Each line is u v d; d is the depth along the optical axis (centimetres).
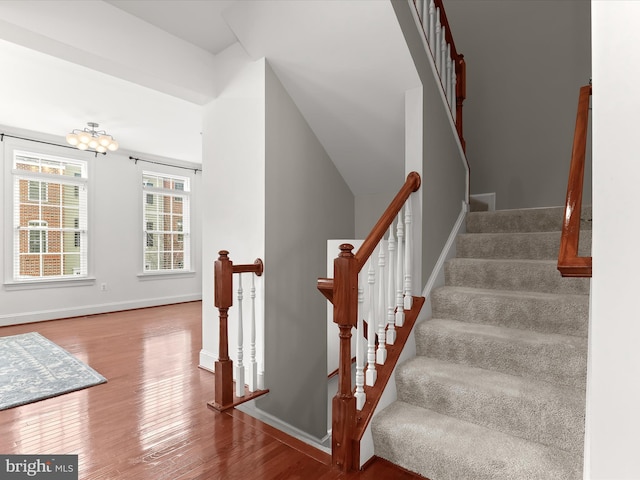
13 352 356
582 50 347
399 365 202
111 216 589
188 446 188
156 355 356
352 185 355
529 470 139
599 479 85
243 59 285
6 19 203
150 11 255
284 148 282
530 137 374
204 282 322
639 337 81
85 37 234
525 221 283
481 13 404
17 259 496
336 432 171
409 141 240
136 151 615
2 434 201
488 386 173
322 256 322
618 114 82
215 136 313
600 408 84
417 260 233
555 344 175
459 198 303
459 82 316
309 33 238
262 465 172
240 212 286
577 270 115
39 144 512
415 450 162
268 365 267
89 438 197
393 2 206
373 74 244
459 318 230
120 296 598
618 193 82
